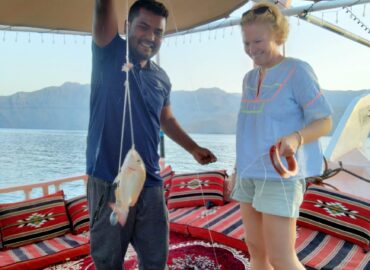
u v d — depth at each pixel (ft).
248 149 4.73
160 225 4.97
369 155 13.60
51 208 9.22
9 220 8.55
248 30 4.39
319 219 8.30
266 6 4.46
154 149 4.94
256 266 5.19
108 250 4.49
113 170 4.48
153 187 4.88
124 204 3.56
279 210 4.38
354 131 13.84
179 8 8.18
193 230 9.35
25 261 7.64
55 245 8.45
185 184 11.34
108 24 4.16
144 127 4.71
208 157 6.35
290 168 3.76
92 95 4.67
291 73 4.35
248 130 4.77
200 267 7.86
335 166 11.62
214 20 9.17
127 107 4.51
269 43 4.36
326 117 4.17
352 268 6.68
